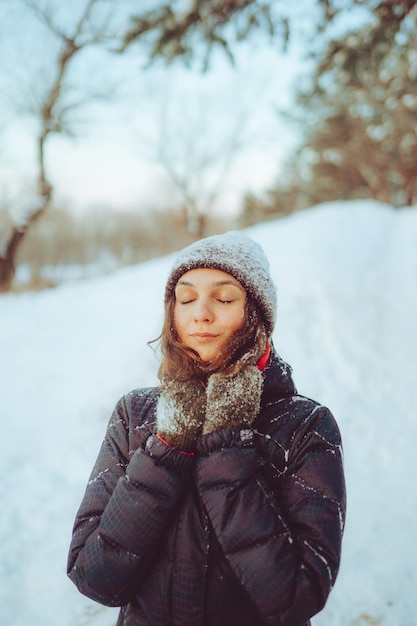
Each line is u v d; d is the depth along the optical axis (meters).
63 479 3.73
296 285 6.84
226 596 1.01
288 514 1.03
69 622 2.43
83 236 32.66
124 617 1.14
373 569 2.67
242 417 1.03
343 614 2.38
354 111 18.95
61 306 7.92
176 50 4.01
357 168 21.78
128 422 1.23
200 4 3.72
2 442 4.23
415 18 3.92
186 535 1.02
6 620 2.44
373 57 4.16
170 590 1.02
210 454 1.00
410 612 2.36
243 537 0.95
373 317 6.13
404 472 3.59
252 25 3.80
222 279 1.08
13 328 7.12
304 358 5.43
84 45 8.90
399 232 10.07
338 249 8.29
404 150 19.09
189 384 1.06
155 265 9.66
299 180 26.48
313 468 1.04
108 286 8.66
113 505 1.03
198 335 1.08
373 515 3.12
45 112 12.79
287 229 9.85
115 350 5.85
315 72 4.40
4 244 13.29
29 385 5.30
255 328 1.10
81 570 1.03
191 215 22.55
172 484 1.01
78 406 4.81
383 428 4.21
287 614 0.92
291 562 0.94
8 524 3.17
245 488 0.99
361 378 5.01
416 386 4.72
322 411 1.12
